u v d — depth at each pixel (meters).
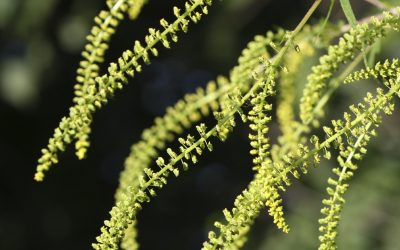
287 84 2.07
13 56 6.32
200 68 7.28
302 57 2.12
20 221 6.95
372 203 5.55
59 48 6.32
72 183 7.24
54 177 7.16
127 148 7.64
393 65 1.62
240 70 1.85
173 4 7.04
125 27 7.00
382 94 1.57
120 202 1.58
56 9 6.17
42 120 6.91
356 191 5.66
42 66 6.31
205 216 7.95
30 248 6.94
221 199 7.93
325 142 1.57
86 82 1.76
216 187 7.97
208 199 7.97
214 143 7.66
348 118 1.56
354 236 5.51
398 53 4.79
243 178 7.86
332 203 1.56
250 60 1.87
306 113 1.84
